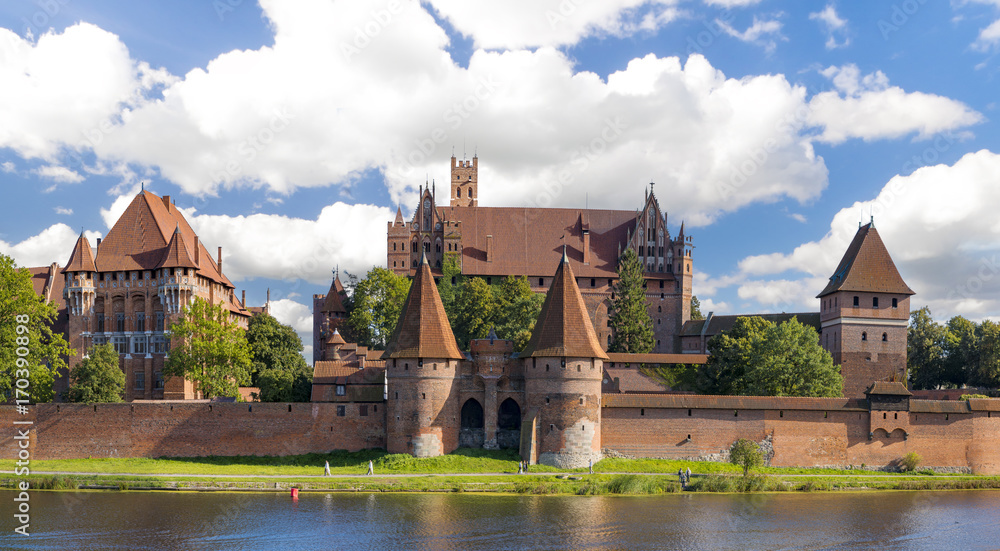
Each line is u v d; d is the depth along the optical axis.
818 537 63.12
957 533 64.75
